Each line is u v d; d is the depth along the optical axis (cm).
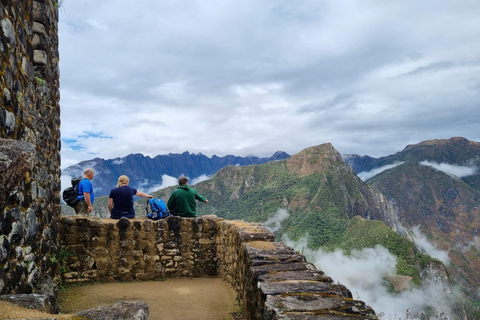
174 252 800
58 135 631
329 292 309
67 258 694
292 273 375
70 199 803
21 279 354
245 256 510
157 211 840
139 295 631
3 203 212
